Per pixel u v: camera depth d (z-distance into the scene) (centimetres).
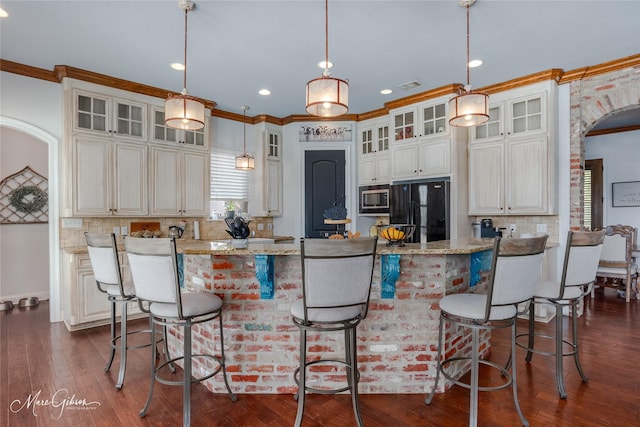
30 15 272
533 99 404
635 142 570
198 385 248
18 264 472
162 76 393
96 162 387
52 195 381
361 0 256
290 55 344
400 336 237
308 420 205
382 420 204
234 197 544
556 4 262
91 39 310
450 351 240
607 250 485
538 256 196
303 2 258
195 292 244
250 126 562
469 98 266
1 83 352
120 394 235
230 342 237
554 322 379
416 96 459
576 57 354
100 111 395
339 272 177
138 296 205
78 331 359
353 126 548
